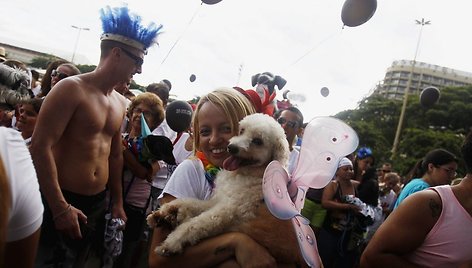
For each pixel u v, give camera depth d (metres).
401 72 76.94
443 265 1.71
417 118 40.81
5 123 1.46
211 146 1.65
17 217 1.04
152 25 2.50
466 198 1.74
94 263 2.60
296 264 1.47
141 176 3.20
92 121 2.34
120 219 2.79
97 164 2.46
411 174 4.29
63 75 3.47
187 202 1.52
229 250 1.36
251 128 1.53
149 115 3.54
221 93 1.71
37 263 2.16
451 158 3.46
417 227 1.73
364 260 1.88
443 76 74.62
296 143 3.87
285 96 4.41
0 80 1.42
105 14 2.42
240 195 1.48
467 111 38.38
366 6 3.60
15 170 1.03
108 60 2.42
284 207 1.25
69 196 2.32
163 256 1.43
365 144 35.00
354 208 4.22
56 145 2.31
